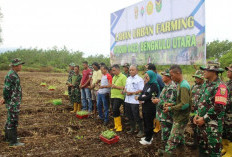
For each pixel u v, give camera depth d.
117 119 5.73
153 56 6.78
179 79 3.45
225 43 22.78
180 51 5.82
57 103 8.88
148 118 4.54
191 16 5.45
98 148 4.55
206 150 3.20
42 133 5.51
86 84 7.34
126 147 4.60
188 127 5.71
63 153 4.28
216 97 2.94
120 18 8.23
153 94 4.38
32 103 9.18
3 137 5.07
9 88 4.46
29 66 38.94
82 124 6.34
